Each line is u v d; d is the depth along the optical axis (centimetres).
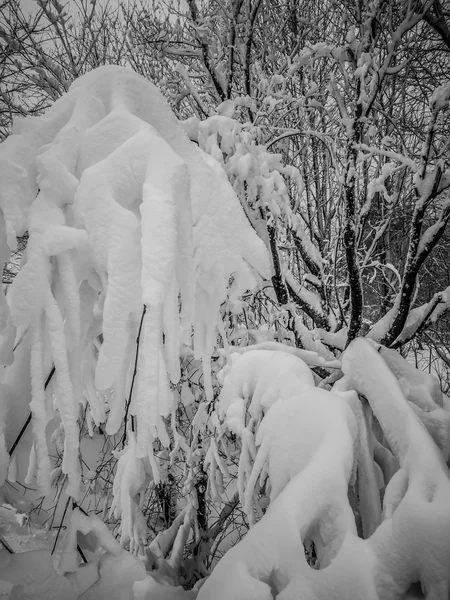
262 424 304
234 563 201
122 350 167
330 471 236
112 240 167
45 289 166
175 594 304
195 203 205
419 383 364
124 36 691
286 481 278
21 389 188
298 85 630
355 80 427
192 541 512
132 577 200
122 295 166
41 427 172
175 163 173
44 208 176
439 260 826
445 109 430
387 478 305
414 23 366
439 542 197
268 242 442
